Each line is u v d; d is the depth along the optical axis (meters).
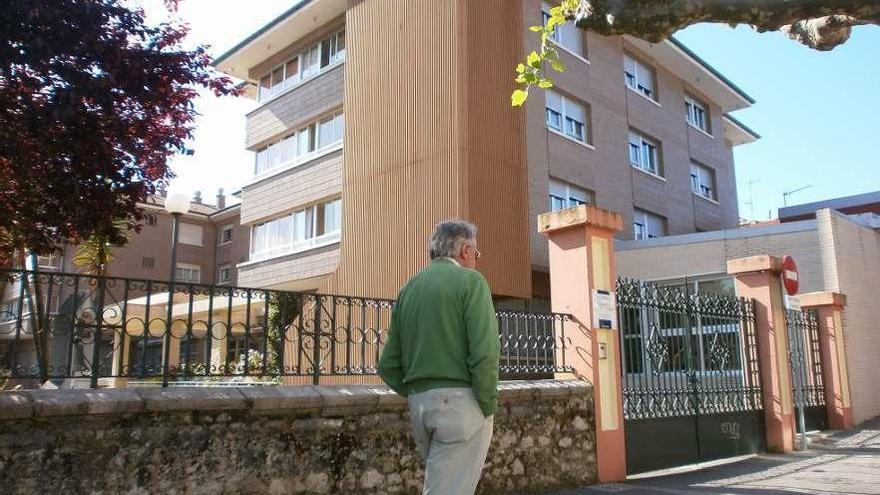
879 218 16.47
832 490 7.09
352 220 18.97
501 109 17.77
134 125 7.11
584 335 7.88
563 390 7.38
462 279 3.68
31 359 4.91
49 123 6.17
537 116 19.52
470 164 16.67
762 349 10.59
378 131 18.69
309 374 6.05
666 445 8.65
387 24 19.00
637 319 8.67
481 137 17.06
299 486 5.48
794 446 10.48
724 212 27.97
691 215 25.67
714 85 27.27
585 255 7.97
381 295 17.70
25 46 6.00
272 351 5.97
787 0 4.58
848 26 5.30
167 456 4.90
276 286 22.56
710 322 9.92
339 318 7.19
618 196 22.05
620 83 23.22
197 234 38.41
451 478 3.43
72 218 6.81
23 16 5.89
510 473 6.78
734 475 8.16
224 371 5.61
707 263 17.31
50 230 7.04
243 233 36.84
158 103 7.09
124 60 6.62
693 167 26.95
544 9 20.55
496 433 6.73
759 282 10.78
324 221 21.19
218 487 5.09
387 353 3.92
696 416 9.19
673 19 4.94
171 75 6.98
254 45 23.72
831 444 11.08
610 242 8.33
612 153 22.14
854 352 14.05
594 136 21.52
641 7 5.02
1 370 4.80
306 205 21.84
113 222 7.50
